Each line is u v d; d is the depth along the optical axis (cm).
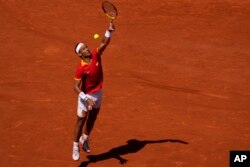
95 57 2303
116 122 2956
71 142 2683
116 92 3441
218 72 4069
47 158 2509
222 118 3116
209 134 2859
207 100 3431
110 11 2355
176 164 2497
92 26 5147
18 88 3444
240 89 3716
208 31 5206
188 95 3497
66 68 3916
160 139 2761
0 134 2744
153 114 3109
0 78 3628
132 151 2611
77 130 2369
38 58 4138
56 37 4741
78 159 2423
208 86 3731
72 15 5459
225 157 2584
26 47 4397
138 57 4303
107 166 2455
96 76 2305
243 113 3222
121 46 4547
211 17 5684
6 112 3027
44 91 3409
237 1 6325
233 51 4647
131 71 3938
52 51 4328
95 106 2372
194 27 5309
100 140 2727
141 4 6016
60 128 2841
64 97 3312
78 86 2283
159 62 4216
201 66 4191
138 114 3094
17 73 3756
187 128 2930
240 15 5816
